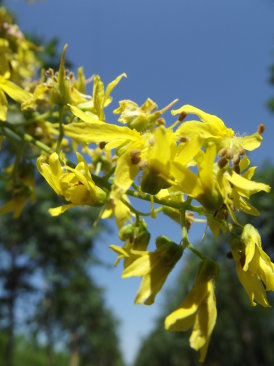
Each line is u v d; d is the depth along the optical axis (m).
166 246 0.07
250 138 0.08
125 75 0.08
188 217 0.09
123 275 0.07
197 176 0.07
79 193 0.07
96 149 0.11
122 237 0.09
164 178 0.07
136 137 0.07
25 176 0.12
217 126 0.08
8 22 0.17
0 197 0.27
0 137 0.11
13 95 0.10
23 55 0.17
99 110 0.08
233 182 0.07
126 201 0.09
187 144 0.07
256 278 0.07
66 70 0.10
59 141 0.09
